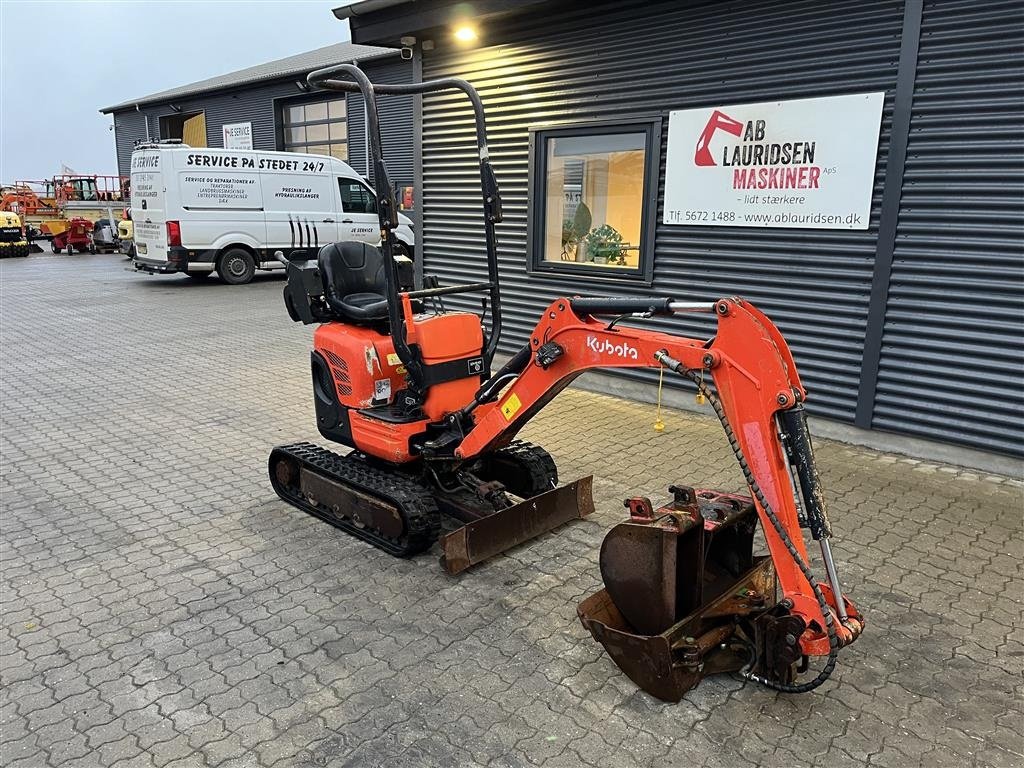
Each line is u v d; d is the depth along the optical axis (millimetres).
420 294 4227
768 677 2969
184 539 4465
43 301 14117
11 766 2654
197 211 15164
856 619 2795
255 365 9078
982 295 5242
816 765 2645
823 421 6145
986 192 5137
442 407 4305
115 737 2803
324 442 6258
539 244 7934
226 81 25578
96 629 3516
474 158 8398
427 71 8633
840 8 5562
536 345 3621
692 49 6414
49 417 6930
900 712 2916
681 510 3070
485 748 2730
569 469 5512
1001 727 2834
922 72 5266
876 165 5574
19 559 4207
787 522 2777
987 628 3463
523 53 7668
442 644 3385
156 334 10977
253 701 3000
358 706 2965
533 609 3680
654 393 7254
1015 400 5207
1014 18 4875
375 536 4348
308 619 3596
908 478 5246
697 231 6656
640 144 6992
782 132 5969
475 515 4215
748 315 2789
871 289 5711
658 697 2977
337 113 20781
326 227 16688
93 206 27234
